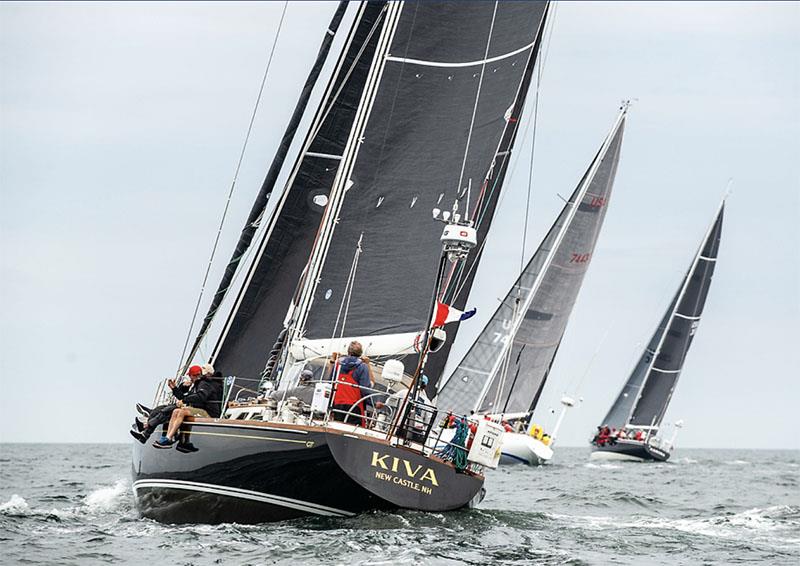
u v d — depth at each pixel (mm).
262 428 50562
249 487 51281
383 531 49938
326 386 51906
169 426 53875
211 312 67750
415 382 52125
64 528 53969
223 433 51656
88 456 193375
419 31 64625
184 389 57312
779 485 118688
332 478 49750
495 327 142500
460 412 139625
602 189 148375
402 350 60719
